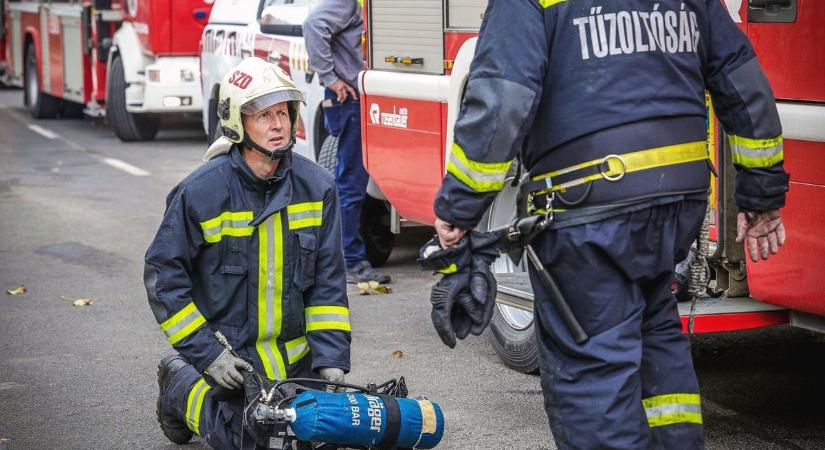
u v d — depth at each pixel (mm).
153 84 16281
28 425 5477
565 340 3643
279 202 4340
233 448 4434
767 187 3877
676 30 3672
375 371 6203
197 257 4398
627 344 3604
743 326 4949
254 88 4176
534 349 5953
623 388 3568
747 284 5102
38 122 20484
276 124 4230
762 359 6297
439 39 6691
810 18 4594
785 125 4695
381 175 7465
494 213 6328
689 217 3701
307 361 4613
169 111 16453
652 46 3619
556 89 3615
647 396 3785
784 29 4695
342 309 4508
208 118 11266
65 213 11227
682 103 3646
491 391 5855
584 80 3588
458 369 6238
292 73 9359
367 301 7793
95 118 21062
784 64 4715
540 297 3713
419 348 6648
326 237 4484
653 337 3793
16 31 21875
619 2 3611
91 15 17703
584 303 3619
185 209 4297
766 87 3820
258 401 4105
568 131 3602
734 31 3820
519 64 3512
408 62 6980
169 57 16438
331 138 8648
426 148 6898
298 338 4566
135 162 14945
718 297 5137
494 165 3531
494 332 6254
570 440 3617
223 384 4246
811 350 6445
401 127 7152
